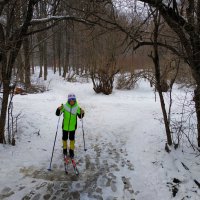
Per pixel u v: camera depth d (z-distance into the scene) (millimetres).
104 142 4328
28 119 5148
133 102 7914
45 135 4531
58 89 11281
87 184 2938
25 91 9367
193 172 2893
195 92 3172
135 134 4594
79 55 11133
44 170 3258
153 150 3717
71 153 3369
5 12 3668
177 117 5168
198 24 2918
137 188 2844
